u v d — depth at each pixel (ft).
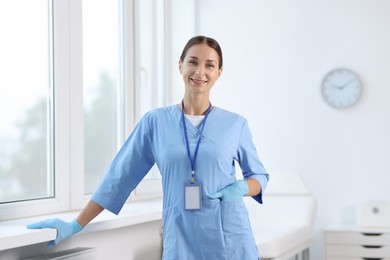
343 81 15.81
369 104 15.69
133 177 8.38
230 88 16.72
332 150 15.93
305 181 16.11
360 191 15.72
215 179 7.79
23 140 10.03
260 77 16.49
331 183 15.93
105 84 12.56
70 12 10.82
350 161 15.80
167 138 7.94
